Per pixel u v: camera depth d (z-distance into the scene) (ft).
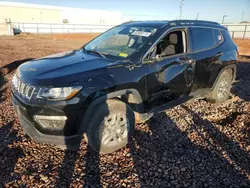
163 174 9.29
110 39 13.69
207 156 10.57
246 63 34.17
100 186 8.58
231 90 20.53
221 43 16.19
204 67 14.48
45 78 9.30
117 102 10.38
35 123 9.50
